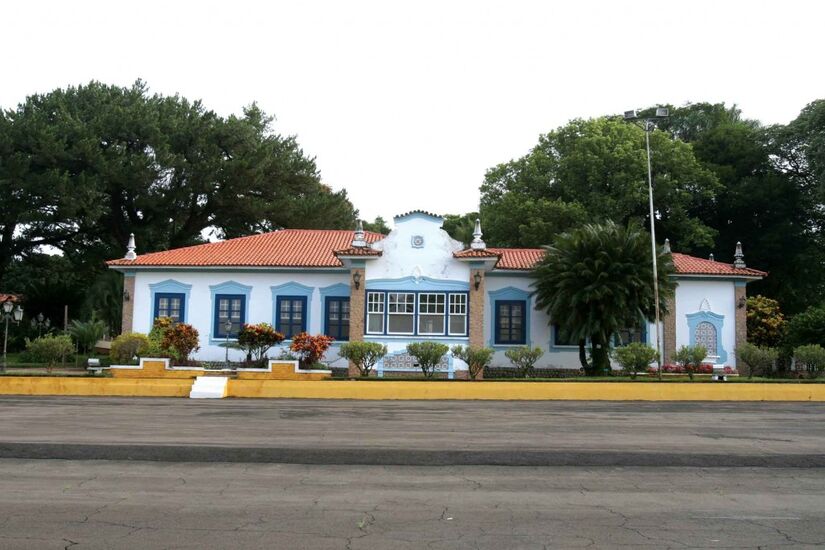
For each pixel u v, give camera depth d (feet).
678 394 70.95
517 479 32.68
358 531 23.81
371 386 71.36
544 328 103.60
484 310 103.55
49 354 91.15
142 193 146.72
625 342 104.83
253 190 158.61
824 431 47.88
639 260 92.27
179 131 149.38
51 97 150.92
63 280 166.81
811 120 149.38
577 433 45.78
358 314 96.53
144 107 149.28
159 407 60.03
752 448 40.40
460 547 22.11
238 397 70.28
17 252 158.10
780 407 63.72
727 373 98.89
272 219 156.25
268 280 105.29
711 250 165.58
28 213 139.44
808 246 159.74
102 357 114.62
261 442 40.83
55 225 152.87
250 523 24.71
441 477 33.01
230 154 155.22
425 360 87.30
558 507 27.48
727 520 25.75
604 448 39.78
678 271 99.76
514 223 155.74
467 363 89.51
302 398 70.08
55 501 27.76
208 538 22.79
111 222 156.56
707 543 22.81
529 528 24.38
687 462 36.63
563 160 158.10
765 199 157.69
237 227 162.40
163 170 146.61
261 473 33.58
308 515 25.90
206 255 109.29
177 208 153.28
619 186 150.20
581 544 22.52
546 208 148.25
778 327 114.83
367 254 96.22
